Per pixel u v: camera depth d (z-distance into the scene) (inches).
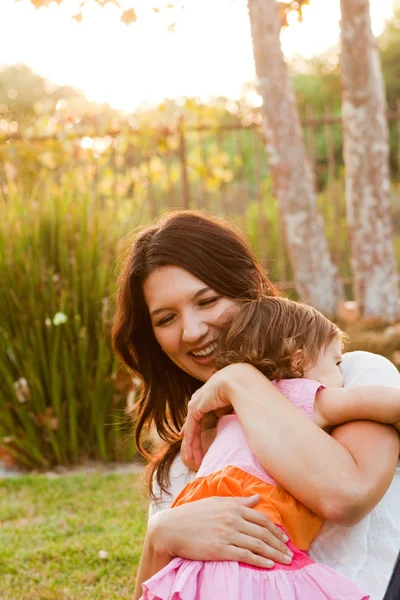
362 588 67.8
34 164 301.1
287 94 269.3
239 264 80.6
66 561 137.7
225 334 77.2
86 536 150.1
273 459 64.9
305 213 273.7
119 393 203.2
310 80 943.7
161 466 85.6
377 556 69.3
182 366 83.2
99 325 203.3
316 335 74.3
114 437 205.3
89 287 205.2
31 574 133.1
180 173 342.0
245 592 62.3
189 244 78.7
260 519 65.3
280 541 65.0
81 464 205.5
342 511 62.5
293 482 64.1
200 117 323.9
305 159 274.7
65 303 201.6
